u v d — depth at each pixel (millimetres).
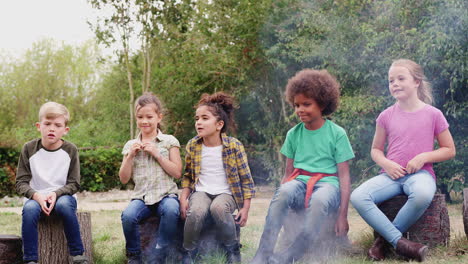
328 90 3664
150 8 13383
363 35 8555
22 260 3473
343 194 3584
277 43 11031
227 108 3801
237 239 3586
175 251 3621
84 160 13094
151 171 3625
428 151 3654
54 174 3512
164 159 3613
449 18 7391
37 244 3322
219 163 3691
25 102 27719
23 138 17672
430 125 3688
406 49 8117
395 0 8188
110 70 21844
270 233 3406
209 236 3631
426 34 7746
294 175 3723
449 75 7828
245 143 14008
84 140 18047
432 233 3576
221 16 12406
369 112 8461
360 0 9180
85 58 28000
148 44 14398
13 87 27688
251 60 12180
